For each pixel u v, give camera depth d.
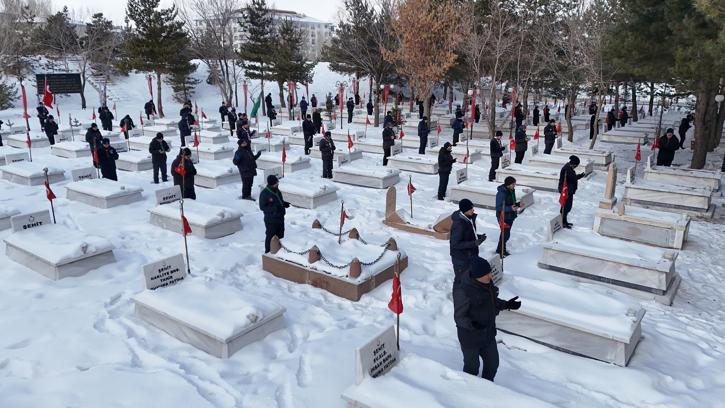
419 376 5.46
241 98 48.72
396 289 5.80
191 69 43.09
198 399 5.62
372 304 8.25
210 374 6.18
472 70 30.34
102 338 6.99
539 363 6.55
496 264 7.81
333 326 7.46
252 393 5.84
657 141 21.14
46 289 8.57
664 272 8.49
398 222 12.12
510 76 31.73
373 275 8.62
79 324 7.38
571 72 25.31
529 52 28.84
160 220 11.89
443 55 27.00
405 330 7.40
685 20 15.43
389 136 19.44
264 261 9.48
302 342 7.05
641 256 9.02
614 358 6.54
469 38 26.94
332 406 5.61
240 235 11.54
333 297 8.52
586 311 6.95
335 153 20.48
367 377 5.39
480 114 34.38
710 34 15.16
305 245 9.35
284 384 6.03
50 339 6.95
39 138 24.03
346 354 6.65
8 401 5.40
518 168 17.12
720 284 9.58
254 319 6.77
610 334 6.46
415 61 27.05
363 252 9.32
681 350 7.04
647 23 18.02
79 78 42.09
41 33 52.25
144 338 7.02
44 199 14.41
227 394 5.80
